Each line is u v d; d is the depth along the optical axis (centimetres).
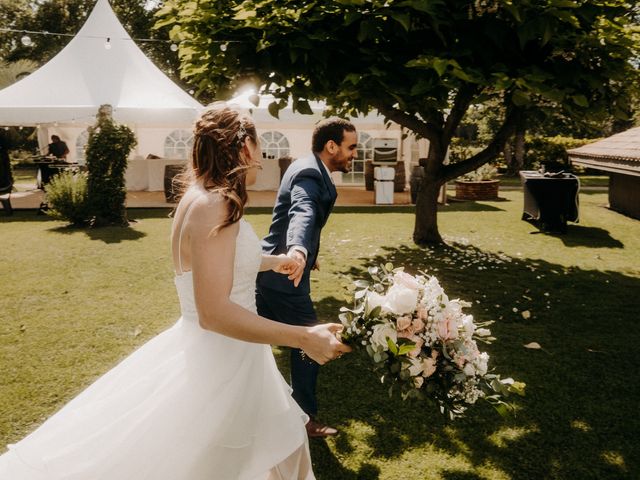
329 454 294
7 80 3291
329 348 179
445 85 513
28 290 577
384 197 1291
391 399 354
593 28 574
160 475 185
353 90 549
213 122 186
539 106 609
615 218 1106
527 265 727
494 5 493
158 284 604
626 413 339
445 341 188
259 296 307
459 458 292
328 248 812
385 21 538
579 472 280
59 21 3291
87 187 959
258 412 200
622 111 620
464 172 809
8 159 1458
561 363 413
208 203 172
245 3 516
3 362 399
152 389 194
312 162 310
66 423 195
